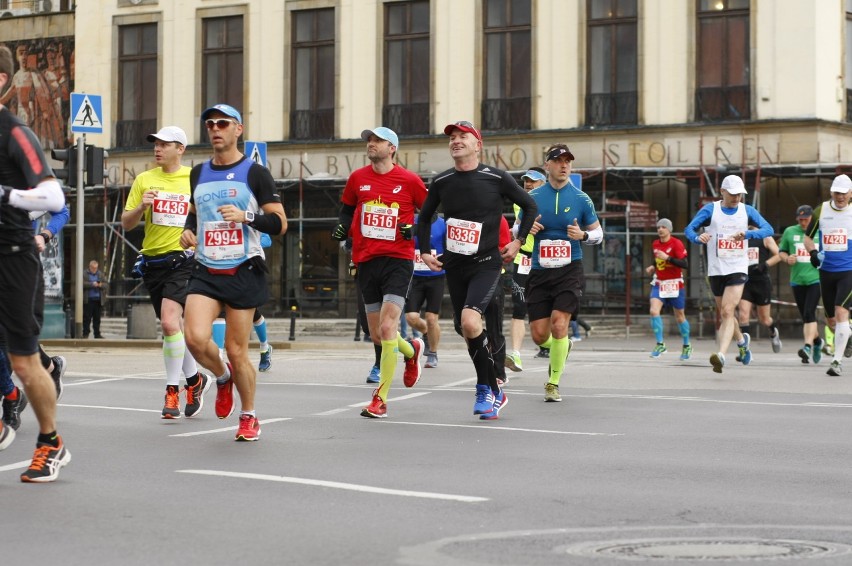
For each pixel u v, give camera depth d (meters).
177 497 8.59
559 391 16.75
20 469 9.90
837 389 16.92
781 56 39.22
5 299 8.84
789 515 7.95
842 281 19.23
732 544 7.04
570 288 15.20
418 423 12.95
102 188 45.91
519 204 13.20
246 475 9.48
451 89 42.91
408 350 14.77
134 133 47.19
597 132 40.75
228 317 11.28
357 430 12.35
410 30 43.56
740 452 10.80
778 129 38.91
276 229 11.15
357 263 13.57
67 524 7.68
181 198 13.55
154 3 46.84
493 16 42.62
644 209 39.41
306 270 44.28
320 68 44.81
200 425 12.76
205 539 7.24
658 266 24.56
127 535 7.36
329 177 43.38
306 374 19.81
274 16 45.19
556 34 41.72
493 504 8.30
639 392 16.62
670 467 9.95
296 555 6.82
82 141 30.94
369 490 8.82
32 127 48.78
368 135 13.18
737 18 39.81
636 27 40.94
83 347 31.83
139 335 33.62
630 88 41.06
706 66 40.19
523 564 6.55
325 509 8.14
